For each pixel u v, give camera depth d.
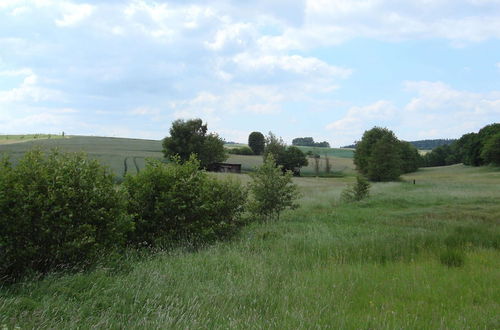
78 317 4.61
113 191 8.30
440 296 6.06
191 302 5.31
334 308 5.46
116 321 4.63
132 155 78.44
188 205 10.85
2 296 5.23
